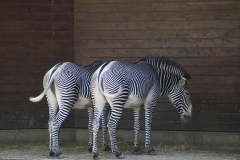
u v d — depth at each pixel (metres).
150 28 20.77
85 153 18.78
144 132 20.75
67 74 17.45
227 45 20.34
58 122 17.31
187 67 20.59
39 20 21.39
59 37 21.45
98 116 17.17
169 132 20.59
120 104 17.19
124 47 20.94
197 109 20.55
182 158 17.77
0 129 21.25
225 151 19.55
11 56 21.30
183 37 20.61
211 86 20.48
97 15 20.98
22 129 21.33
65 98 17.36
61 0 21.41
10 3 21.22
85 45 21.08
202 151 19.47
